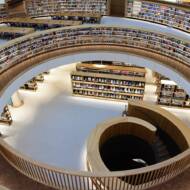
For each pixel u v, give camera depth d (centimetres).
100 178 500
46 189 521
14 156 534
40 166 492
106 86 1593
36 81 1784
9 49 1264
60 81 1797
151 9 1555
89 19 1652
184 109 1563
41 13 1695
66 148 1302
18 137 1368
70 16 1661
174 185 536
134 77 1549
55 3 1678
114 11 1691
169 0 1533
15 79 1220
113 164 1184
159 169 511
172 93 1530
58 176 519
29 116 1502
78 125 1446
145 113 1212
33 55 1398
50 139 1355
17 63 1332
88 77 1573
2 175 550
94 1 1648
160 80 1532
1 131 1402
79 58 1458
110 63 1684
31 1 1638
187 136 1015
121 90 1588
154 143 1110
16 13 1650
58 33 1420
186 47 1321
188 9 1429
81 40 1491
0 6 1596
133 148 1161
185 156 537
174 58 1389
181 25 1491
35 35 1330
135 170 482
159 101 1577
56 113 1530
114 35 1476
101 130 1042
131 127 1117
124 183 513
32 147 1309
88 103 1616
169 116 1128
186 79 1247
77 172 475
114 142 1152
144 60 1408
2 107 1167
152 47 1450
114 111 1555
